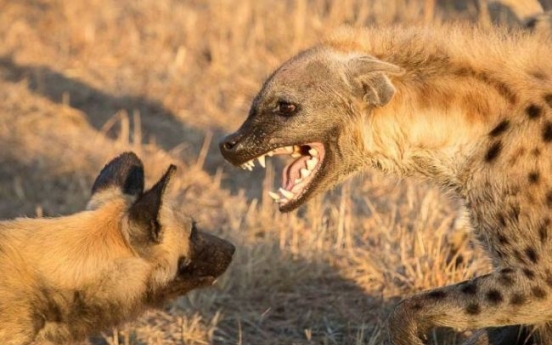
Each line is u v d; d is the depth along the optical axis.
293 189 12.38
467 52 11.80
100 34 25.70
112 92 22.84
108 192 11.62
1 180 18.91
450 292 11.46
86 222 11.32
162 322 14.06
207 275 11.98
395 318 11.60
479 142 11.52
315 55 12.16
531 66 11.68
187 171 19.16
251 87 22.80
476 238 11.80
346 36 12.28
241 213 17.39
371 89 11.74
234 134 12.38
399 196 17.75
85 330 11.38
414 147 11.84
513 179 11.23
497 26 12.72
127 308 11.40
